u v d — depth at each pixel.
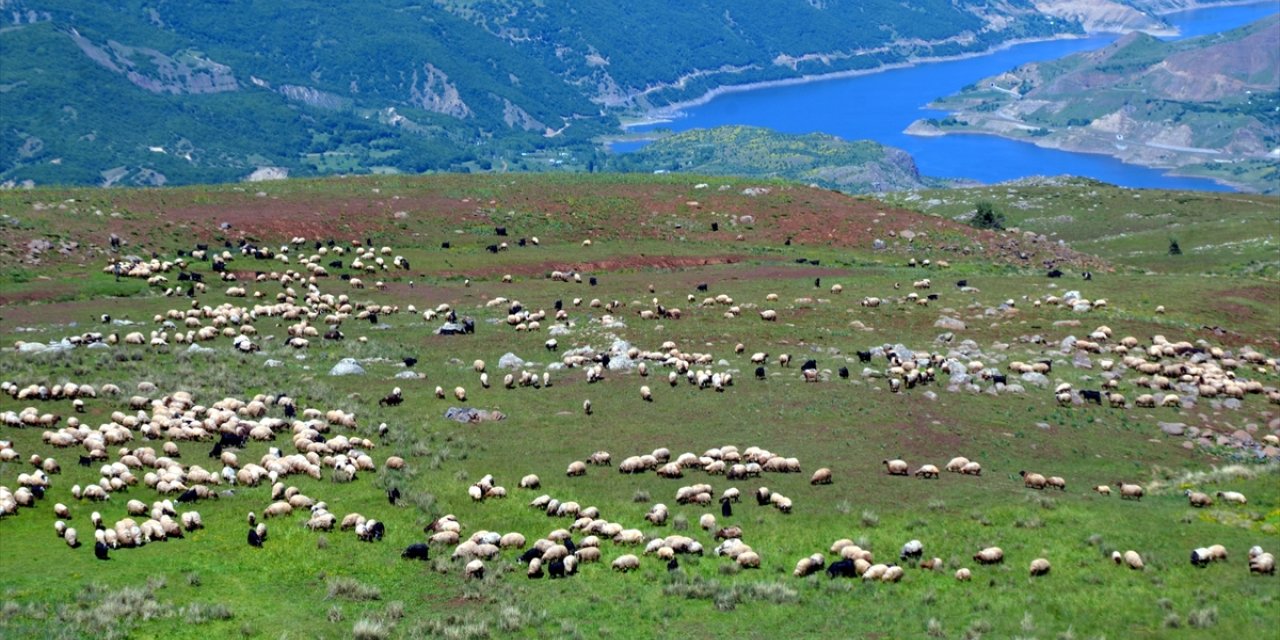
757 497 62.69
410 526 58.72
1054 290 115.81
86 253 117.19
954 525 60.41
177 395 73.25
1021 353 92.94
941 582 54.44
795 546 57.53
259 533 55.62
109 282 110.00
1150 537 59.50
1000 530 60.03
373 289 114.94
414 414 76.62
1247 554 57.56
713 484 65.06
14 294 104.44
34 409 68.19
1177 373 89.25
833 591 53.31
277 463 63.25
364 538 56.78
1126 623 51.06
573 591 52.84
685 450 70.62
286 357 89.38
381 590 52.22
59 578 50.44
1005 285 118.75
